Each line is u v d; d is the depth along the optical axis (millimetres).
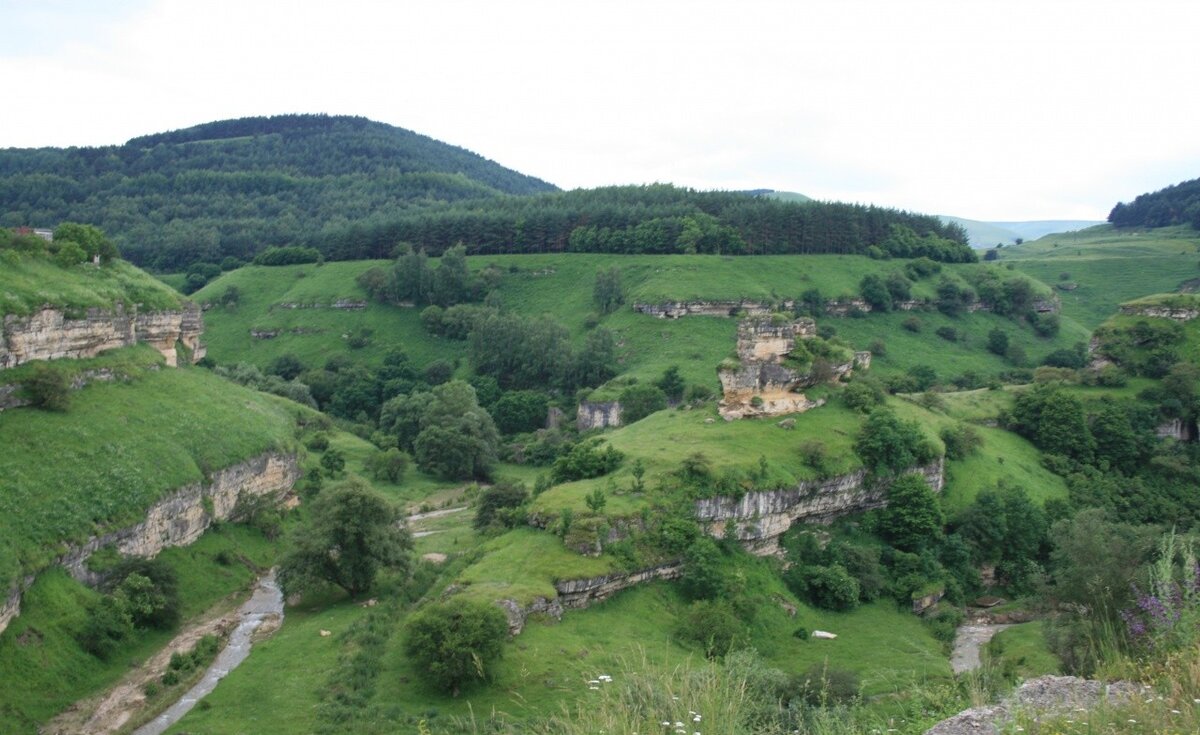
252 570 77188
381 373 172500
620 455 76000
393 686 49906
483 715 44719
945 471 89438
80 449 67500
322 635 60156
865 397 88312
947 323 184500
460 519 97500
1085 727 17828
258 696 51000
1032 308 194875
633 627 57188
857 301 182125
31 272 80688
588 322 180000
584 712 22953
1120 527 59688
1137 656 24078
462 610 49906
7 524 55781
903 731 24453
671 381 140750
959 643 65250
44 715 48562
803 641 61844
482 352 171500
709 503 68375
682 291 177000
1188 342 117500
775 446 78250
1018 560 81688
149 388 86688
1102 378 115438
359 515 69000
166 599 62219
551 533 63562
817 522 77750
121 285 95125
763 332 86062
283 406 137375
